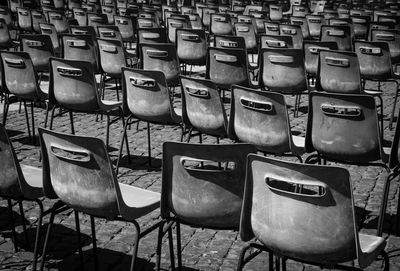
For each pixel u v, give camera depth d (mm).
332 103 4605
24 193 3994
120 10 14555
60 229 5066
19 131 8125
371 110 4504
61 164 3766
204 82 5406
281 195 3066
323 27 9914
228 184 3467
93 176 3666
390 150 4793
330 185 2926
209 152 3416
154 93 5895
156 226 3762
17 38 13250
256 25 12352
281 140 4953
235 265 4465
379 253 3316
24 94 6824
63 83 6293
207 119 5570
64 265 4434
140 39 9500
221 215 3527
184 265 4445
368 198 5828
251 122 5043
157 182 6250
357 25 12609
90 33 9656
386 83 12078
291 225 3062
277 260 3752
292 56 7207
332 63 7090
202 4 16312
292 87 7352
